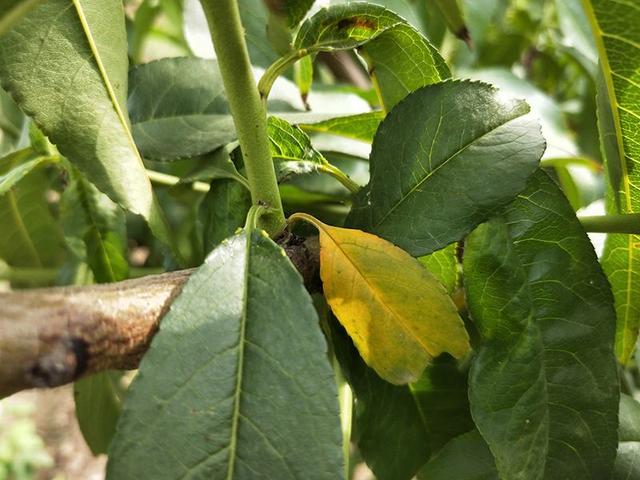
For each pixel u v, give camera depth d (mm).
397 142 329
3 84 315
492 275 328
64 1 317
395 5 477
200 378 271
